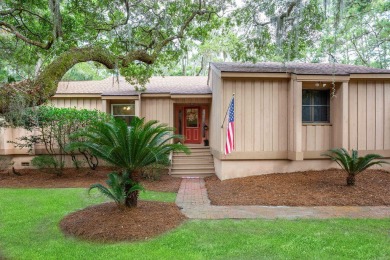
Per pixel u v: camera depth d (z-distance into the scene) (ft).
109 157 19.04
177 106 51.16
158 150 19.75
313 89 34.01
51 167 39.60
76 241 16.02
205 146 47.80
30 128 36.50
